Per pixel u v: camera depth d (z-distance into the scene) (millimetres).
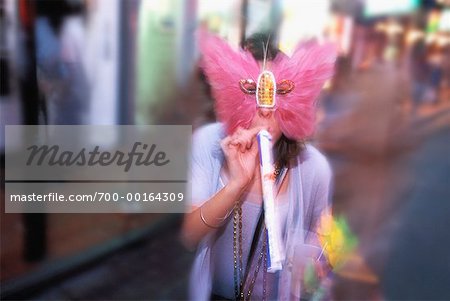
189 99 2059
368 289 1967
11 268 2369
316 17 2074
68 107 2791
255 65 1511
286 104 1509
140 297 2189
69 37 3004
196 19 2348
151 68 2607
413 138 2570
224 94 1537
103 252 2410
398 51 2756
